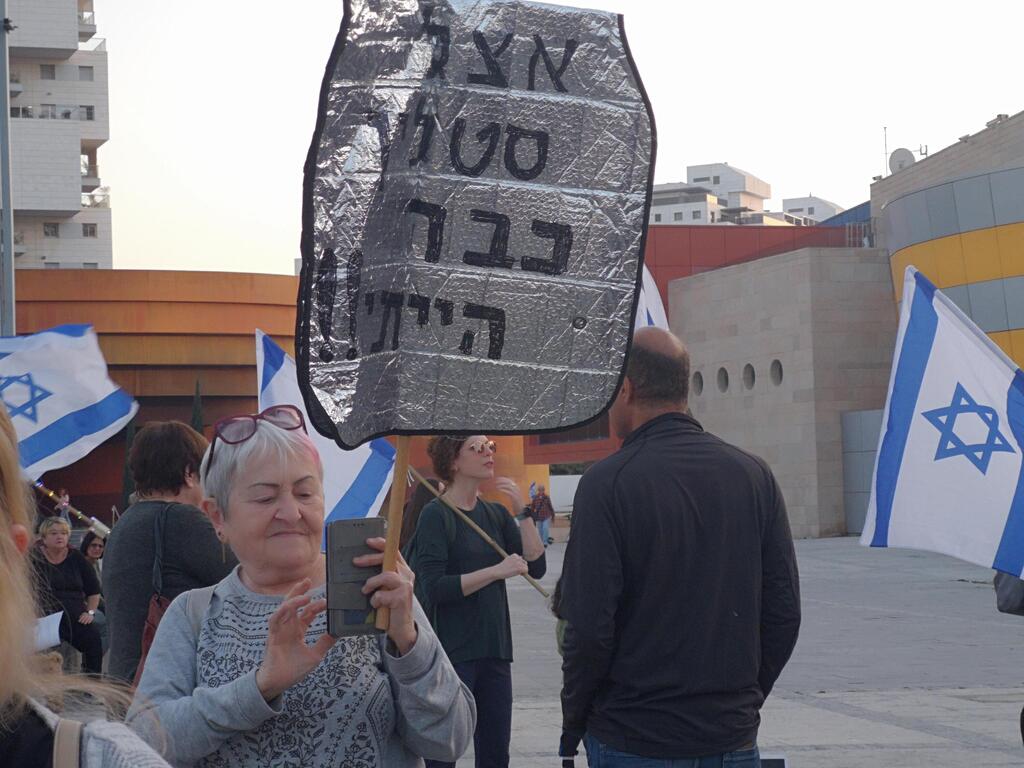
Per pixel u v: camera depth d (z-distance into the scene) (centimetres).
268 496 300
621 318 292
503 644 587
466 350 279
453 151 278
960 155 4869
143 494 473
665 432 378
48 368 748
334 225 264
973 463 560
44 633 298
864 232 5550
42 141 8975
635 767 358
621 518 361
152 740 181
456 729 298
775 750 838
